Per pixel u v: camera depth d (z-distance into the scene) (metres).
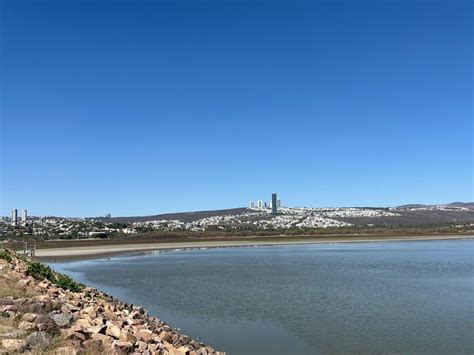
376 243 131.50
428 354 20.20
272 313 29.14
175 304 32.72
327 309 30.30
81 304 19.41
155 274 54.16
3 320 13.04
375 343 21.94
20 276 21.83
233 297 35.62
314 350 20.95
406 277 48.16
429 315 28.09
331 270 56.31
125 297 36.09
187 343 18.72
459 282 43.72
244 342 22.34
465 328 24.69
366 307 30.86
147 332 16.27
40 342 11.45
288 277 49.00
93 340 12.53
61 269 62.62
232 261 73.31
